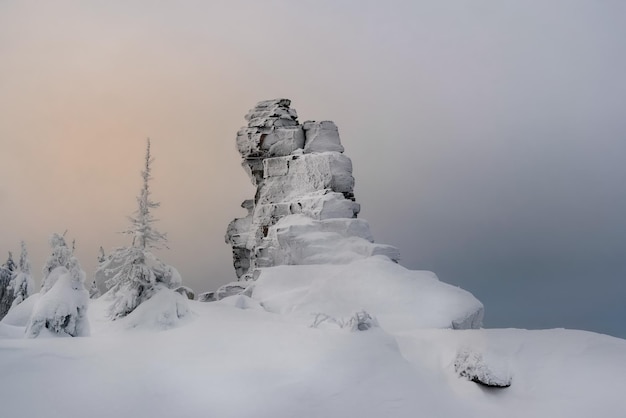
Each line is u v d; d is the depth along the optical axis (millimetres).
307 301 26359
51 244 19547
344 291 27109
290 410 12250
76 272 18219
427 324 24516
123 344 15523
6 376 11938
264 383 13273
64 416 10836
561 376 15078
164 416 11438
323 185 38094
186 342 15922
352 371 14266
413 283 27766
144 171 21203
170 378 13070
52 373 12484
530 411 13758
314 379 13680
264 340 16359
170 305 18422
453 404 13789
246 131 43031
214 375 13445
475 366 15203
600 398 13805
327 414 12273
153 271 20266
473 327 27188
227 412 11891
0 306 30328
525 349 16844
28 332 16562
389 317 24969
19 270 30516
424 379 14859
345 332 17641
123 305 19375
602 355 16125
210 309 22391
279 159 40594
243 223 47031
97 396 11781
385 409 12781
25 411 10727
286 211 38156
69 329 17109
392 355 15750
